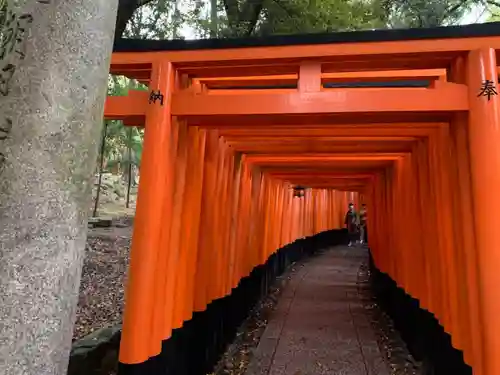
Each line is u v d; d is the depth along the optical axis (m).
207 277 3.64
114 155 19.09
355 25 5.67
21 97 1.07
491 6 7.71
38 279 1.01
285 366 3.74
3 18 1.18
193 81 3.03
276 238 8.06
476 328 2.26
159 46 2.61
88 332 4.50
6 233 1.00
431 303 3.35
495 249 2.07
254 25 6.39
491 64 2.22
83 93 1.15
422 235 3.77
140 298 2.36
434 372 3.25
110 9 1.28
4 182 1.03
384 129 3.42
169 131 2.56
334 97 2.43
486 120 2.17
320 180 8.51
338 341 4.46
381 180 6.18
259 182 6.13
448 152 2.86
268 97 2.51
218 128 3.53
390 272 5.48
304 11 5.50
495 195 2.11
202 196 3.61
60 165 1.08
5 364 0.94
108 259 8.09
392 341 4.55
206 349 3.59
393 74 2.95
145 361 2.36
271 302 6.33
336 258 11.61
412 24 6.55
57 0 1.14
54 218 1.05
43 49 1.11
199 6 6.93
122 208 17.62
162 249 2.56
